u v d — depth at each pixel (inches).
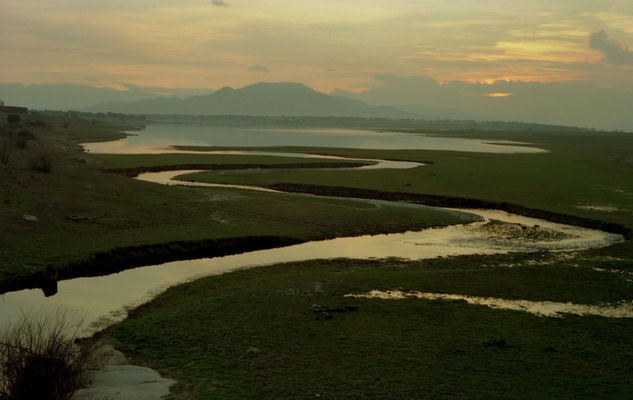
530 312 893.8
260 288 987.9
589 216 1811.0
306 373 629.0
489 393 586.9
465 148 5792.3
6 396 491.8
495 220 1812.3
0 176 1765.5
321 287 1010.7
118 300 956.6
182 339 733.9
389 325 813.9
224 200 1921.8
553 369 660.1
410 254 1346.0
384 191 2309.3
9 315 847.1
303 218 1688.0
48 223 1369.3
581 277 1115.9
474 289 1018.1
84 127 7810.0
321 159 3700.8
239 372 627.8
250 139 7012.8
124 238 1317.7
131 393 532.7
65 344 571.5
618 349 736.3
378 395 574.2
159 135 7662.4
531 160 4037.9
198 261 1246.9
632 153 5246.1
